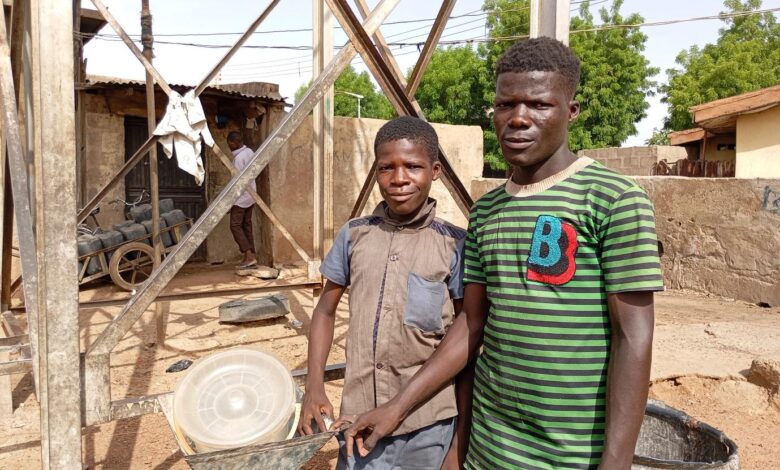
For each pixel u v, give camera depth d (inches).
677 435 90.0
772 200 256.7
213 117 367.6
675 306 263.0
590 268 53.2
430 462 68.6
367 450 63.1
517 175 59.7
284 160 356.5
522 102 55.4
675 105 961.5
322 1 205.5
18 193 113.9
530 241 55.7
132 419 137.9
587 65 909.8
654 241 50.3
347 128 351.6
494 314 59.2
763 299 260.7
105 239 287.6
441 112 977.5
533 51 55.5
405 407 62.7
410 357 68.0
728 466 72.8
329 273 74.6
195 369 68.8
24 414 139.5
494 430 59.7
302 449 61.2
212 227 81.0
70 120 69.9
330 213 207.6
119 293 284.5
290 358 180.4
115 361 177.8
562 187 55.4
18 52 148.0
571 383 54.1
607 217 51.8
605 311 53.3
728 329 196.5
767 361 148.3
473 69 968.9
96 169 338.0
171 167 369.7
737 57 946.1
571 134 897.5
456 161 398.6
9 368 113.5
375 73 98.0
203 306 249.9
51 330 70.4
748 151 535.2
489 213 61.3
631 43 941.8
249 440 62.8
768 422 139.6
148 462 117.0
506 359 57.9
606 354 53.7
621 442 49.9
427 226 71.6
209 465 57.0
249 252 334.3
